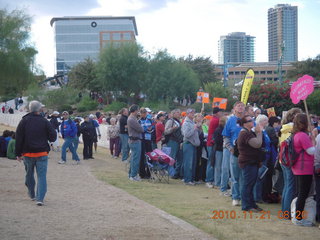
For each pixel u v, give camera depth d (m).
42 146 8.25
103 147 24.61
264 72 145.50
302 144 7.30
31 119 8.25
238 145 8.60
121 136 17.17
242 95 14.71
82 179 12.20
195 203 9.38
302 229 7.26
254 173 8.52
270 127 9.84
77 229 6.63
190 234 6.52
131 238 6.21
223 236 6.64
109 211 7.96
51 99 56.56
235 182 9.18
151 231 6.61
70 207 8.23
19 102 57.09
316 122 13.14
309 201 7.59
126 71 60.44
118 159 18.58
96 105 57.97
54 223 6.96
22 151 8.33
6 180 11.34
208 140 11.71
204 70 88.62
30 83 32.75
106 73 60.09
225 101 17.53
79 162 16.50
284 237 6.73
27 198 9.03
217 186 11.88
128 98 62.97
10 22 30.05
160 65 61.69
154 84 60.03
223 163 10.48
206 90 47.25
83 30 167.00
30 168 8.50
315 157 7.79
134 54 60.81
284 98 27.80
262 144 8.59
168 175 12.88
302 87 9.02
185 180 12.55
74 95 60.56
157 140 14.65
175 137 13.55
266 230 7.14
